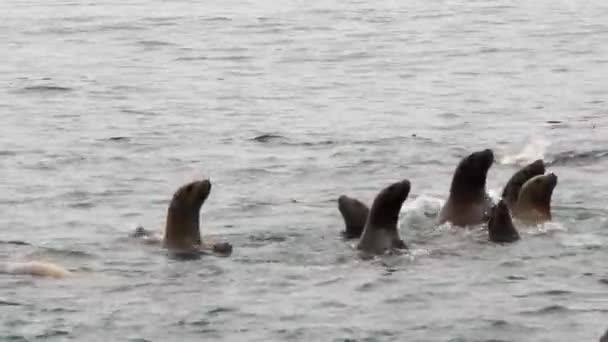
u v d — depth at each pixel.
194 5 124.44
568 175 55.56
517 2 126.19
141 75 86.19
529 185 46.72
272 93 79.88
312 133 66.88
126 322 37.25
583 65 88.94
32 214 50.19
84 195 53.53
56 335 36.28
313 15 117.06
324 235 46.12
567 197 51.34
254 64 91.19
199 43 100.56
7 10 120.00
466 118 70.94
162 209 51.31
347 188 54.62
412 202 49.66
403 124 69.31
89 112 73.00
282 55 95.12
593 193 52.06
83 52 95.62
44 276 40.94
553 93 78.56
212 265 42.28
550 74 85.62
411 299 38.78
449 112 72.88
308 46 99.19
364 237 43.56
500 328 36.59
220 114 72.75
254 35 104.88
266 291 39.66
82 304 38.62
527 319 37.19
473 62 91.06
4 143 64.19
